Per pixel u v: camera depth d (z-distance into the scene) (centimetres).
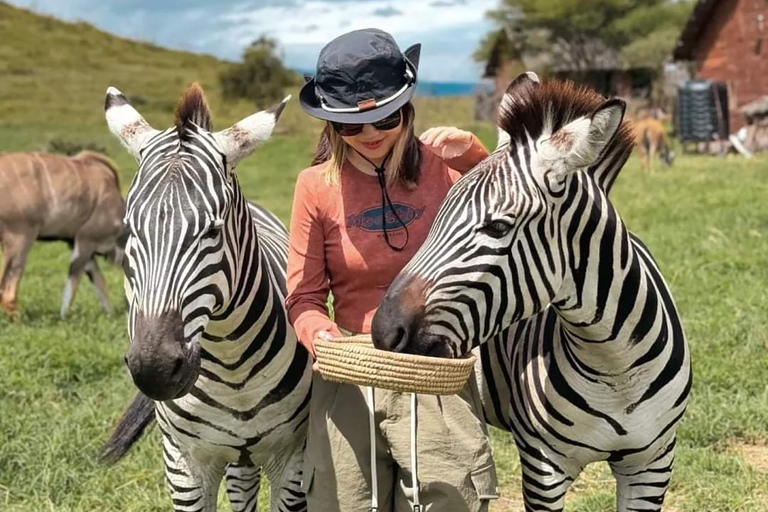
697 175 1698
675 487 424
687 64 3303
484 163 246
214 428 293
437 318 237
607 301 256
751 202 1196
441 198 278
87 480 448
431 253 240
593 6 3609
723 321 611
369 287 276
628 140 261
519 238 238
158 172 247
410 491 266
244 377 285
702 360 548
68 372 591
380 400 268
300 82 3719
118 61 4469
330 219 275
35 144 2183
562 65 3753
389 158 271
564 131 234
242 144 259
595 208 251
